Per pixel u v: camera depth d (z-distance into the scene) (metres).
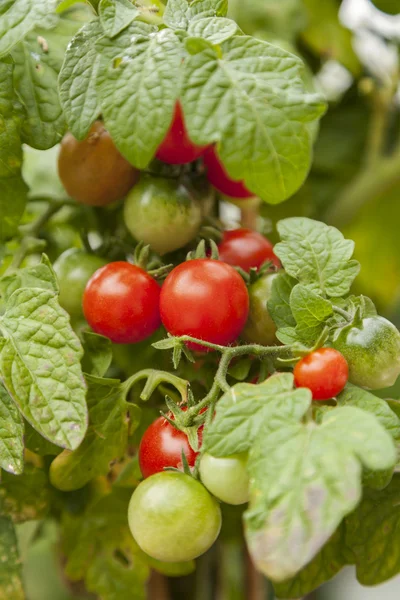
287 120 0.50
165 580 0.68
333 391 0.50
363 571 0.55
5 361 0.51
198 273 0.53
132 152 0.50
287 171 0.50
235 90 0.50
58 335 0.51
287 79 0.51
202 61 0.50
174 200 0.56
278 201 0.51
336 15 0.71
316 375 0.50
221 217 0.67
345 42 0.72
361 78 0.75
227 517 0.61
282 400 0.49
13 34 0.52
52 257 0.64
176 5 0.53
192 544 0.50
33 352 0.51
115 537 0.61
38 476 0.59
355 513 0.54
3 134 0.54
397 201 0.83
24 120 0.55
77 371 0.51
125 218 0.57
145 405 0.59
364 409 0.50
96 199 0.58
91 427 0.55
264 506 0.47
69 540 0.62
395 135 0.79
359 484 0.46
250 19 0.68
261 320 0.55
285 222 0.54
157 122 0.50
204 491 0.51
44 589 0.89
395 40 0.75
